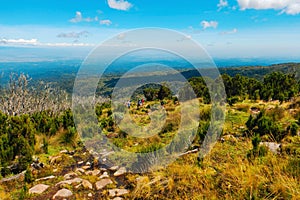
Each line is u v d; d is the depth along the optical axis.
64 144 8.54
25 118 7.68
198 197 3.79
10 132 6.76
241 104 12.04
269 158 4.36
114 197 4.53
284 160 4.20
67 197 4.65
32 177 5.73
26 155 6.25
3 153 6.20
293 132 5.93
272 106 11.85
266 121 6.47
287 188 3.38
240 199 3.47
